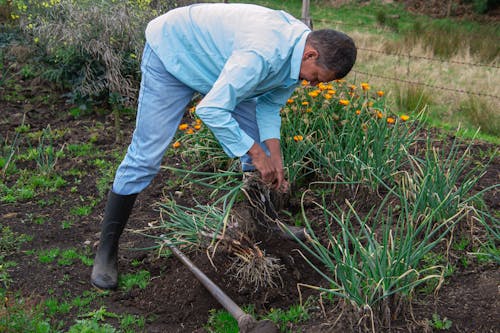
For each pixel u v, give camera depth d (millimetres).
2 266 3645
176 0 6922
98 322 3211
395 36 12703
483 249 3562
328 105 4648
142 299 3439
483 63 9805
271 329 2971
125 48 6102
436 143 5516
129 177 3389
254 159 3000
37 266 3697
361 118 4625
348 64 2896
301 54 2889
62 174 4949
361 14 15984
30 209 4406
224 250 3479
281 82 3068
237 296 3377
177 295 3414
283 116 4629
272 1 16531
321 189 4434
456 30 11531
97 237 4055
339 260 2982
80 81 6051
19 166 5066
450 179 3877
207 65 3125
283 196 4184
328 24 13805
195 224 3508
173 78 3229
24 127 5750
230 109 2883
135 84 6340
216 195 4504
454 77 8656
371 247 3107
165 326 3227
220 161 4723
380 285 2916
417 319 3027
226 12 3076
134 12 6055
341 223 3148
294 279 3494
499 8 15664
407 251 2982
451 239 3418
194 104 6363
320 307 3223
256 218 3730
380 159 4125
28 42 6707
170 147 5367
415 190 3758
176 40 3150
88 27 5844
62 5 5984
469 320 3016
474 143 5586
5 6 7895
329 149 4355
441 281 3031
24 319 2980
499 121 6535
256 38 2875
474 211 3684
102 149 5461
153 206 4449
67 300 3396
